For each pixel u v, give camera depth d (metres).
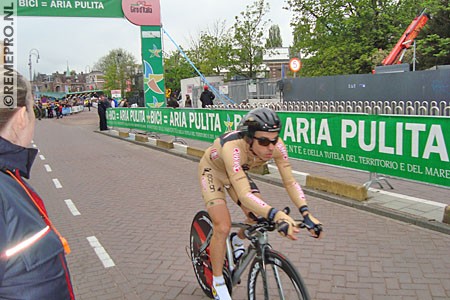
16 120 1.30
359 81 13.88
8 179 1.21
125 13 15.19
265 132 2.30
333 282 3.45
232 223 2.75
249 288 2.61
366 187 5.75
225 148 2.50
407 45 15.78
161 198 6.62
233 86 22.47
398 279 3.45
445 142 4.72
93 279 3.76
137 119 15.92
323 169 8.09
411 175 5.21
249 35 29.66
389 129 5.41
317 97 15.41
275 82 20.25
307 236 4.56
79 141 16.70
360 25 21.36
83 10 14.55
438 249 4.04
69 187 7.86
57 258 1.23
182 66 39.72
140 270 3.89
